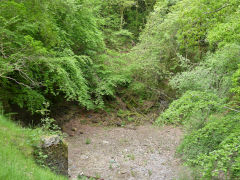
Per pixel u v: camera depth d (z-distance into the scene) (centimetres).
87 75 1005
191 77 726
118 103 1225
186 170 634
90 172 650
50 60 597
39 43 567
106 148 826
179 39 598
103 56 1069
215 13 509
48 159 444
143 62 1181
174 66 1172
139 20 1794
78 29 888
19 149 409
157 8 1220
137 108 1214
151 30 1240
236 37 470
